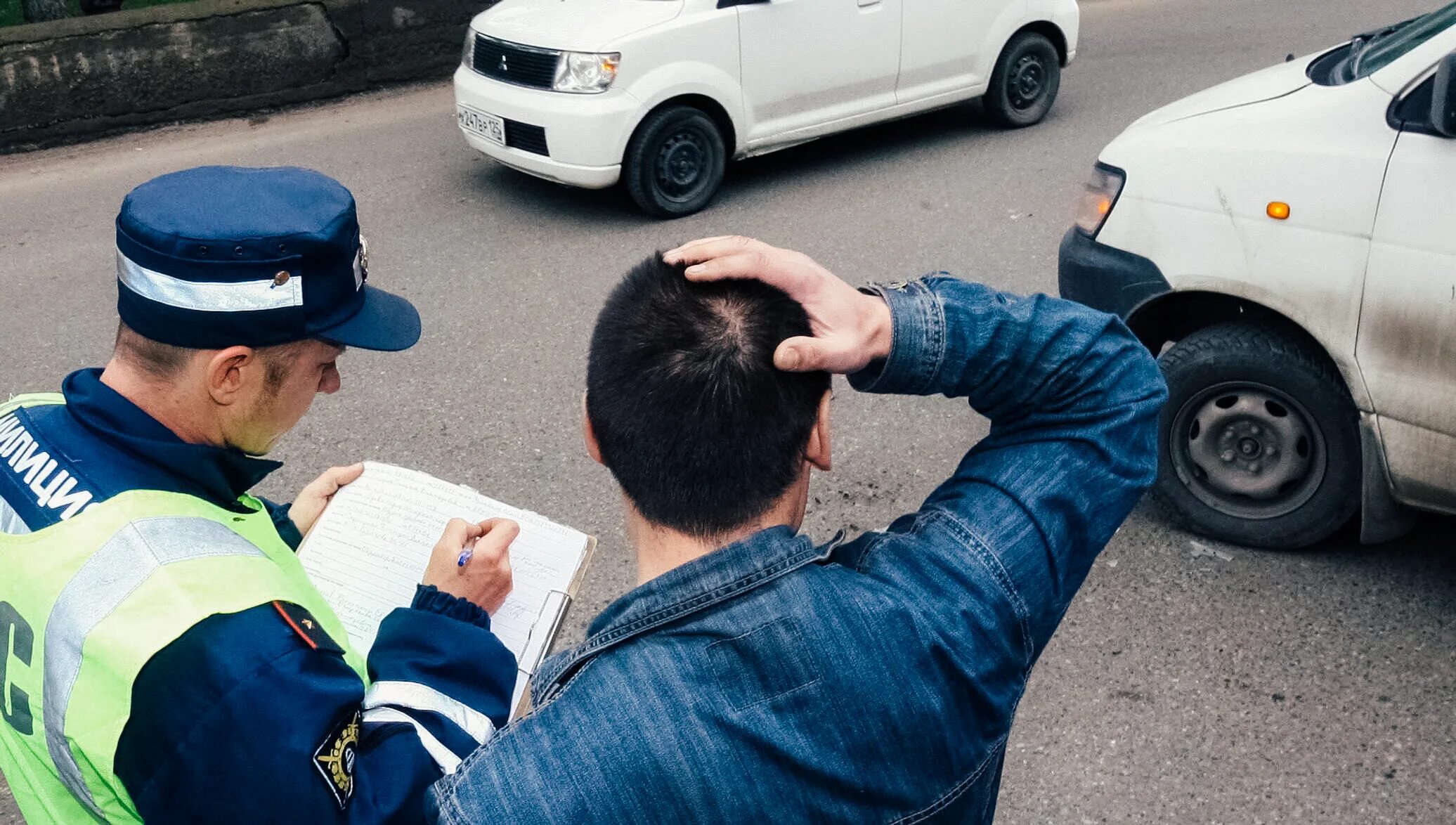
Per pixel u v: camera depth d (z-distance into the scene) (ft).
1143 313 11.35
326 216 4.39
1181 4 34.40
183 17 26.78
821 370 3.51
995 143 24.04
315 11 27.99
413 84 29.76
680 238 19.94
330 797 3.81
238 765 3.75
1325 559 11.34
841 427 14.14
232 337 4.26
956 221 20.11
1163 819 8.71
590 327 16.90
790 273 3.65
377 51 29.04
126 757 3.78
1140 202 10.97
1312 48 29.09
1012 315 3.80
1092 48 30.68
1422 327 9.48
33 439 4.31
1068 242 11.82
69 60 25.88
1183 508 11.59
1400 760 9.05
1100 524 3.80
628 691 3.23
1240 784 8.94
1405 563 11.23
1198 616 10.66
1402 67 9.67
